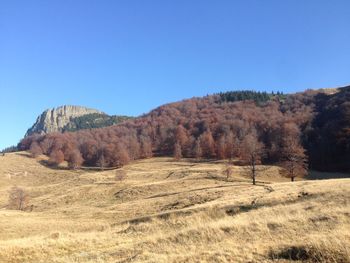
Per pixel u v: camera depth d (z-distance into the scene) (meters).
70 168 175.75
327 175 108.06
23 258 23.20
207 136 171.25
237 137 170.00
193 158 162.75
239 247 16.08
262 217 24.75
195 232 20.94
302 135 152.62
